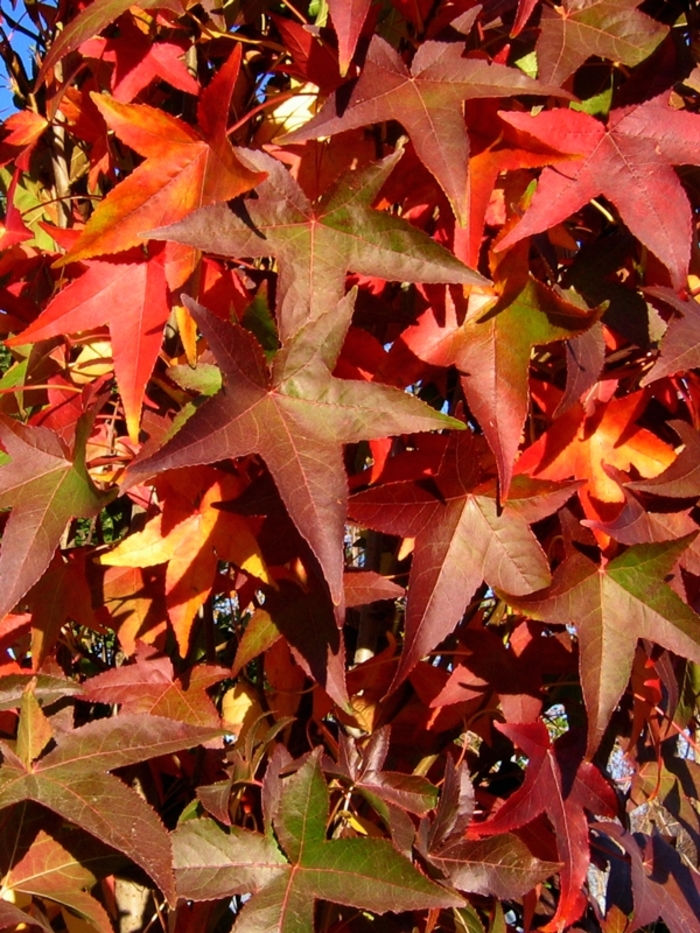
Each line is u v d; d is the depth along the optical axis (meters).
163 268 0.71
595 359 0.73
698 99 0.79
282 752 0.72
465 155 0.67
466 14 0.70
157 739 0.69
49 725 0.68
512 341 0.70
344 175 0.68
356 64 0.70
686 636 0.71
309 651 0.72
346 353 0.73
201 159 0.69
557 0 0.74
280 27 0.74
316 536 0.64
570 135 0.71
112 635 1.02
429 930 0.73
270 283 0.75
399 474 0.74
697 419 0.78
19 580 0.69
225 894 0.68
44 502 0.71
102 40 0.75
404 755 0.83
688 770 0.87
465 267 0.67
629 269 0.80
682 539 0.70
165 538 0.72
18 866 0.68
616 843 0.87
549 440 0.74
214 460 0.64
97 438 0.79
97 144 0.83
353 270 0.68
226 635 1.02
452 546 0.70
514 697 0.76
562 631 0.78
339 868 0.68
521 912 0.91
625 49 0.72
